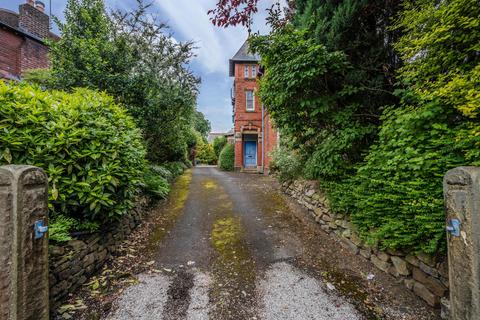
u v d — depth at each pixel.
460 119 2.11
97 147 2.90
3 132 2.32
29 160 2.42
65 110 2.82
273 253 3.41
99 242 2.96
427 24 2.14
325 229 4.13
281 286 2.61
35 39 8.17
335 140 3.48
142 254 3.38
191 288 2.58
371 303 2.29
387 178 2.51
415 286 2.35
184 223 4.68
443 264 2.08
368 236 2.87
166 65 7.54
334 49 3.33
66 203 2.66
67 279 2.31
